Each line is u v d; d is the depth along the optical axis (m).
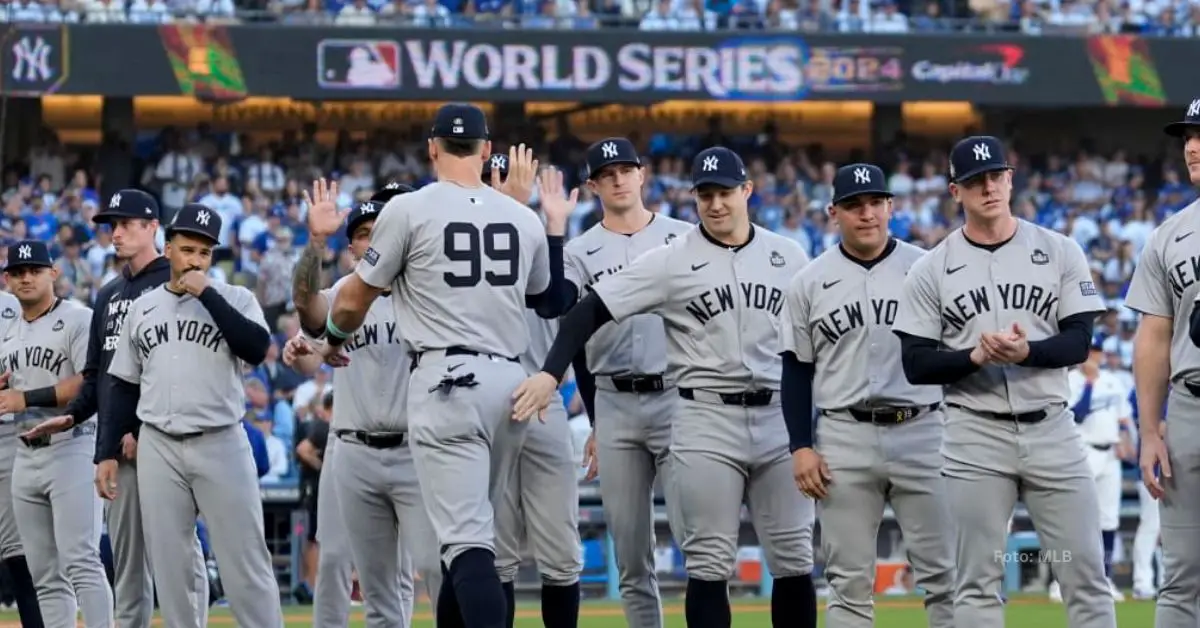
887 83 84.31
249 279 79.06
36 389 35.84
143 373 31.34
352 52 81.69
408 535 31.06
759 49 83.62
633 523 32.91
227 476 31.03
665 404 32.59
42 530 35.91
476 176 27.27
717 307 29.94
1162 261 27.81
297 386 64.62
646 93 83.19
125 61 80.12
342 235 80.44
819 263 29.41
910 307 28.00
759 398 30.12
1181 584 27.80
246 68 81.00
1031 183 91.56
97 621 35.44
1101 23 87.06
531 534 31.20
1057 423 27.33
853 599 29.31
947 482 27.89
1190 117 27.27
